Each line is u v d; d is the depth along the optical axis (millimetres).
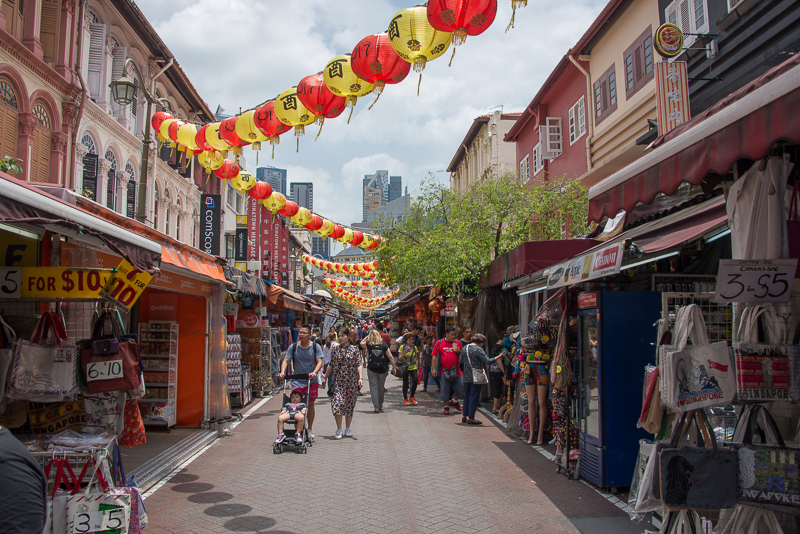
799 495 3451
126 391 4688
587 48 17266
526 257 9180
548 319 8383
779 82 2777
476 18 4148
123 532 3826
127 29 18719
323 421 11180
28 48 14023
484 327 13336
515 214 14852
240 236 24406
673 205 6316
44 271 4305
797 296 3635
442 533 4961
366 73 5059
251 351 14875
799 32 7992
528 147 23844
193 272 7785
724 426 4695
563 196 15578
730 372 3713
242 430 10062
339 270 24922
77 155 15727
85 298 4305
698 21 11078
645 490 3939
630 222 7121
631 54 14648
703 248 6730
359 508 5652
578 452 6758
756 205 3619
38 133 14141
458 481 6660
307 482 6613
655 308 6195
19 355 4074
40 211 3492
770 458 3502
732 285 3539
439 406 13531
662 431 4348
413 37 4520
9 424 4582
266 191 12000
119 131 18078
